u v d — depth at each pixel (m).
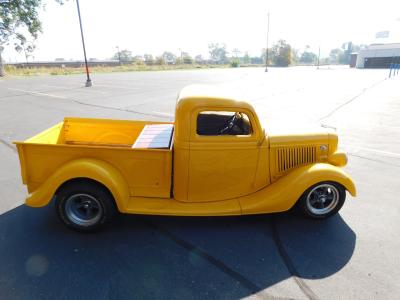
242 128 3.69
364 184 4.99
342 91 17.16
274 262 3.11
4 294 2.62
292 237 3.55
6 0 29.89
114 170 3.39
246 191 3.72
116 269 2.96
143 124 4.60
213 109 3.31
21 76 32.88
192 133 3.31
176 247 3.33
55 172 3.29
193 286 2.77
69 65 62.19
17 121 9.45
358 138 7.63
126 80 26.33
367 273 2.97
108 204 3.42
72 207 3.49
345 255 3.23
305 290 2.74
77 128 4.55
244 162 3.54
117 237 3.49
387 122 9.34
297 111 11.09
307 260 3.15
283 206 3.57
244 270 2.99
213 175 3.51
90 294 2.64
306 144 3.75
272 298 2.65
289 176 3.63
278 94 15.96
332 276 2.92
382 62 52.69
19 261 3.05
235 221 3.86
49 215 3.92
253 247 3.36
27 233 3.53
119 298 2.61
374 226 3.79
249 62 118.06
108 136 4.64
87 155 3.38
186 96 3.35
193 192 3.57
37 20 32.72
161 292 2.69
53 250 3.23
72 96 15.34
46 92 17.09
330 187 3.71
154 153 3.35
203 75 33.78
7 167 5.59
